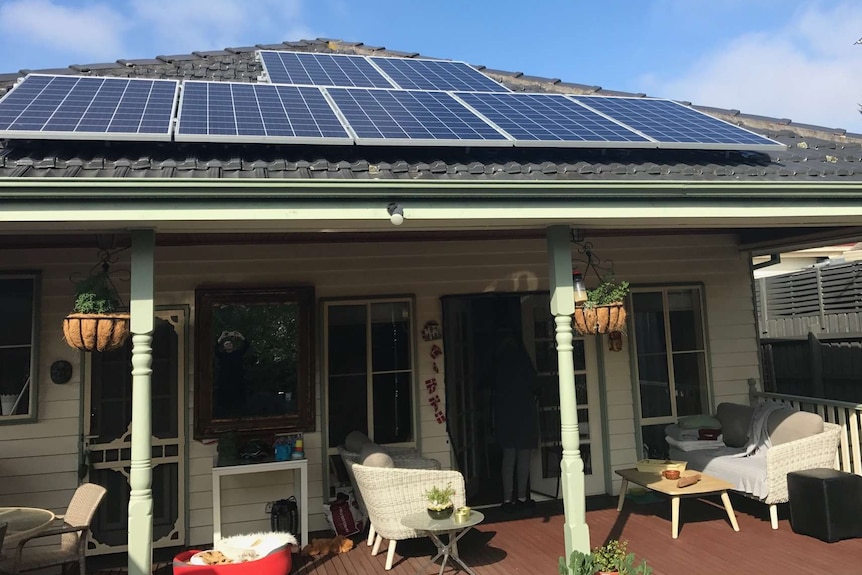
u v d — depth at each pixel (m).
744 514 5.65
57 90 4.63
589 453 6.58
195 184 3.30
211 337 5.66
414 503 4.62
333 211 3.55
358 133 4.14
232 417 5.64
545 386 6.53
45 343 5.38
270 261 5.89
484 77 7.12
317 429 5.84
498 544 5.05
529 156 4.54
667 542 4.97
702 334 7.01
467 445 6.25
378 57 7.70
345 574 4.55
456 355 6.27
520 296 6.47
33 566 3.94
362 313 6.12
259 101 4.86
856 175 4.48
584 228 4.59
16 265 5.37
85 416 5.39
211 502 5.54
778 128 6.45
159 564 5.08
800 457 5.23
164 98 4.68
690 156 4.85
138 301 3.54
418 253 6.28
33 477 5.25
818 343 7.59
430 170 3.96
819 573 4.23
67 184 3.15
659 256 6.96
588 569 3.74
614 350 6.41
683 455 6.12
